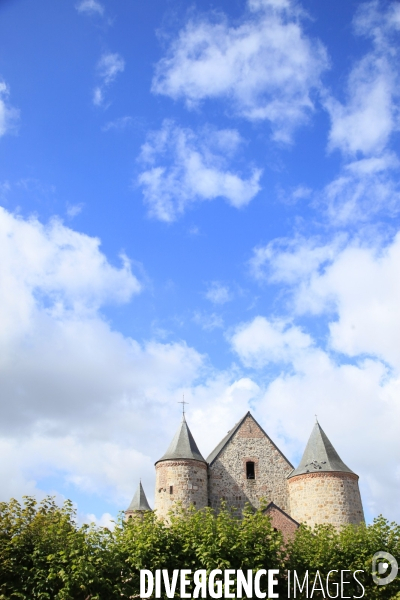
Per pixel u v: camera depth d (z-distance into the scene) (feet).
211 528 81.56
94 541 77.30
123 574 76.02
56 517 82.33
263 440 136.36
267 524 84.07
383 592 82.53
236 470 132.05
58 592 70.49
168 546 79.10
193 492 123.65
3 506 79.92
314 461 125.08
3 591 71.00
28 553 74.18
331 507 118.42
